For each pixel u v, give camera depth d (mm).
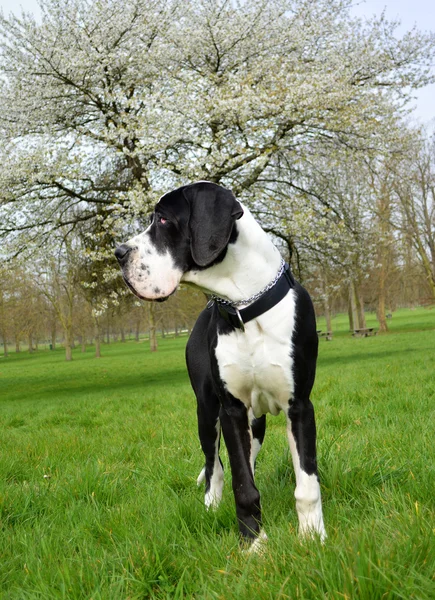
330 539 2100
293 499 3041
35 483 4234
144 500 3404
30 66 13242
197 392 3197
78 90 13500
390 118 13594
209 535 2666
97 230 14227
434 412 5164
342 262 15516
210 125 12586
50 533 3023
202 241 2398
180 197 2518
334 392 7359
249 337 2500
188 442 5266
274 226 14266
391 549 1876
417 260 32906
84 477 3852
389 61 14133
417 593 1635
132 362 27984
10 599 2270
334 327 47719
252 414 3006
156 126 11961
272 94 12078
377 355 16266
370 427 4918
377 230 15938
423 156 25969
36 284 36500
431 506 2490
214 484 3211
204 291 2590
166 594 2090
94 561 2426
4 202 13445
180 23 14367
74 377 21484
